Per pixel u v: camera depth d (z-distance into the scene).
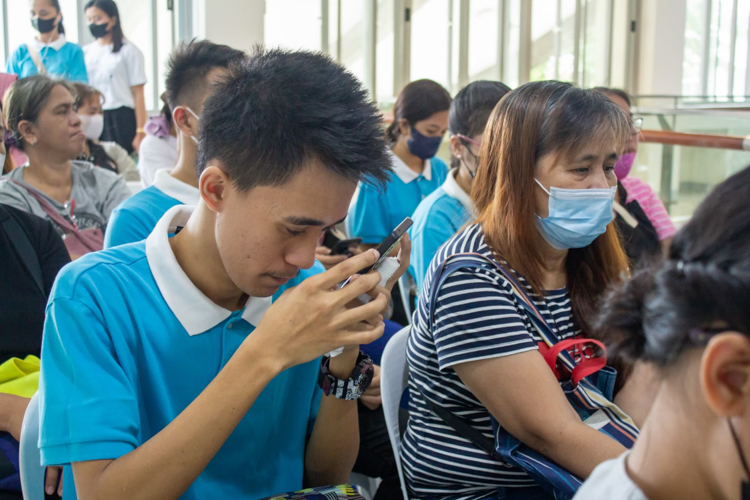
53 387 0.90
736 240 0.51
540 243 1.30
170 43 5.07
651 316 0.57
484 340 1.13
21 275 1.69
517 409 1.11
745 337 0.49
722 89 7.92
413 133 2.76
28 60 4.17
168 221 1.07
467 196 2.03
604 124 1.21
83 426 0.87
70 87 2.34
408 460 1.27
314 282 0.88
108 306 0.96
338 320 0.87
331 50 6.09
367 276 0.91
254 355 0.87
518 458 1.11
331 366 1.14
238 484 1.07
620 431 1.16
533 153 1.23
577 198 1.21
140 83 4.58
